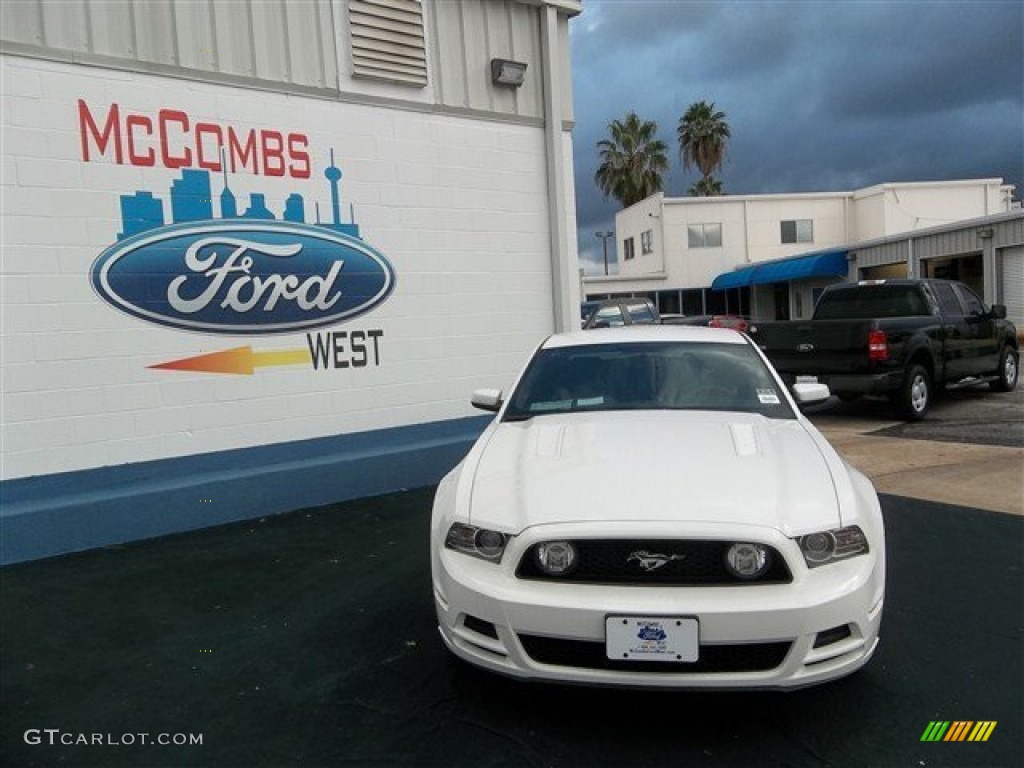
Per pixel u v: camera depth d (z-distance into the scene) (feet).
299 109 21.50
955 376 36.70
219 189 20.22
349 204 22.48
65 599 14.47
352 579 15.21
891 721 10.07
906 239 83.51
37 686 11.28
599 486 10.09
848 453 26.63
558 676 9.38
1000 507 19.38
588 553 9.42
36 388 17.80
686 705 10.46
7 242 17.43
